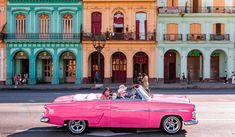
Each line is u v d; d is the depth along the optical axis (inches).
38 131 478.9
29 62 1608.0
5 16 1603.1
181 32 1630.2
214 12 1627.7
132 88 490.0
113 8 1603.1
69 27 1615.4
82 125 456.4
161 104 452.1
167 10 1615.4
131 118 451.2
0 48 1606.8
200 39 1622.8
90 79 1636.3
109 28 1604.3
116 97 473.4
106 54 1596.9
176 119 455.5
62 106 452.8
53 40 1593.3
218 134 455.5
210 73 1653.5
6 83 1603.1
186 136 444.5
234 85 1429.6
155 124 452.1
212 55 1668.3
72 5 1605.6
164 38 1612.9
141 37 1605.6
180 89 1288.1
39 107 719.1
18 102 816.3
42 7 1603.1
